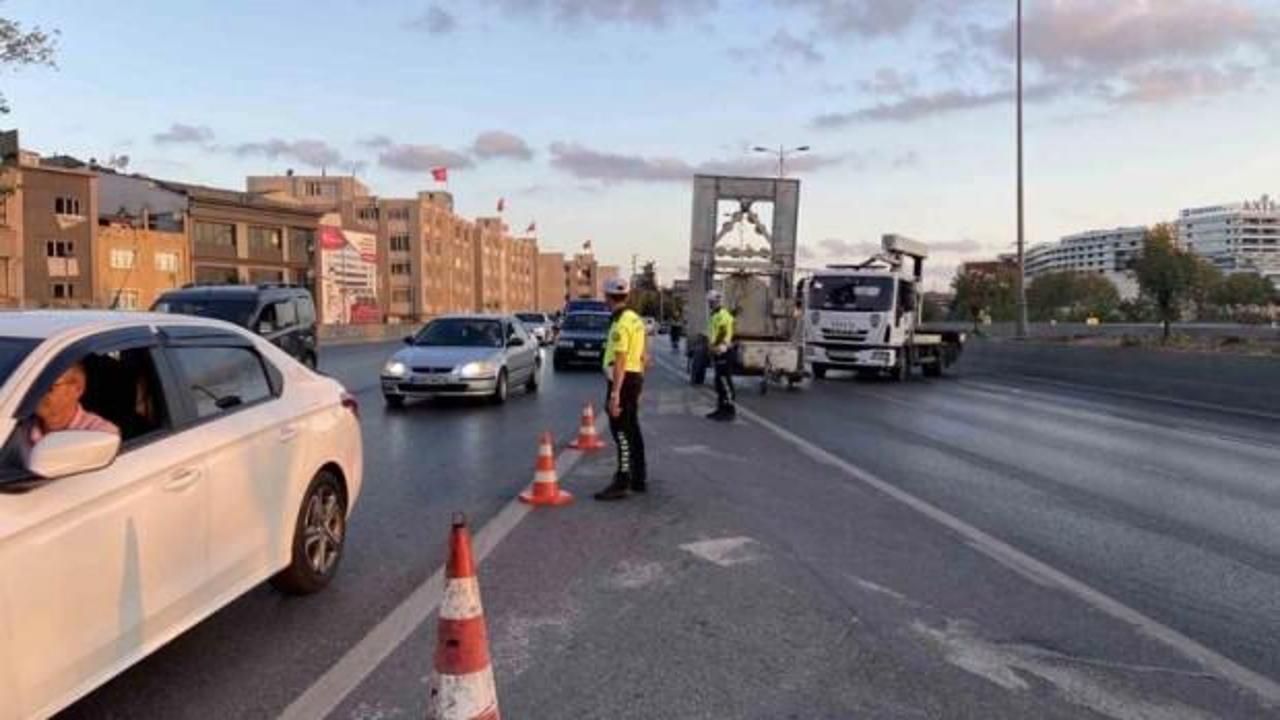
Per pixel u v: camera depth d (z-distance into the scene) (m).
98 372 4.54
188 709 4.37
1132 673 4.89
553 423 15.12
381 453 11.97
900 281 26.38
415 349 17.97
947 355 30.12
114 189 73.19
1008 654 5.13
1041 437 14.23
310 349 22.36
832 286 26.25
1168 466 11.57
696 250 23.11
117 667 4.07
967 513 8.68
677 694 4.59
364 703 4.45
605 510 8.64
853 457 11.93
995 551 7.29
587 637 5.35
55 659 3.71
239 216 78.06
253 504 5.26
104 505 4.02
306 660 4.96
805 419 16.20
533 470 10.76
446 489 9.62
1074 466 11.49
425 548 7.24
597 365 31.22
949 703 4.52
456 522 3.51
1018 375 29.50
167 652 5.06
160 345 4.90
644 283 129.25
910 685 4.72
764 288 23.02
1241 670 4.94
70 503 3.84
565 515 8.43
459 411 16.83
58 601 3.73
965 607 5.92
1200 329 39.81
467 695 3.43
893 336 25.72
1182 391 21.41
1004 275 58.38
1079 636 5.42
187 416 4.86
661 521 8.20
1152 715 4.40
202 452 4.77
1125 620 5.71
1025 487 10.05
